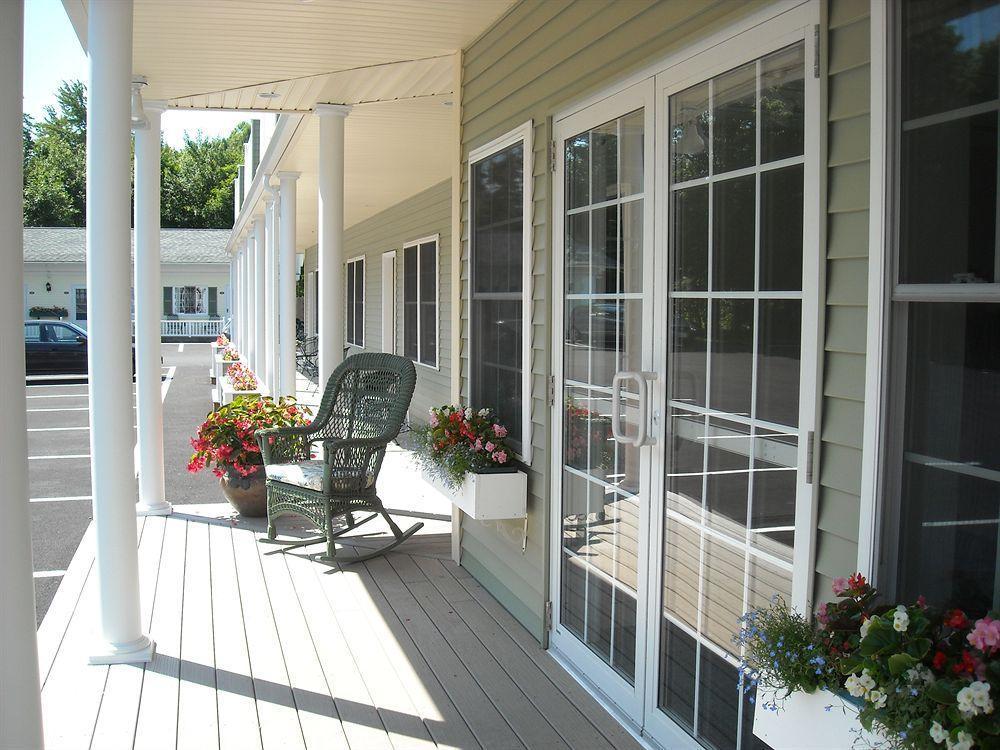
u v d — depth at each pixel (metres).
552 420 3.46
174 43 4.31
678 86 2.52
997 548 1.55
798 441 2.02
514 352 3.87
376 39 4.28
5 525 1.75
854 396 1.85
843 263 1.89
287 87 5.26
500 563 4.07
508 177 3.91
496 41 4.01
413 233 10.45
